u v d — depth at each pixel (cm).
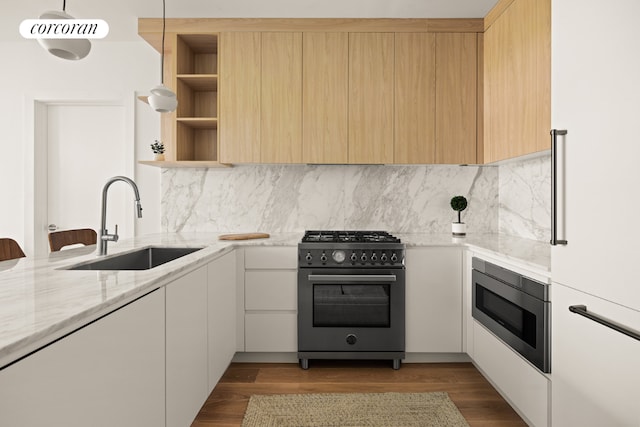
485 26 309
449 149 315
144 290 135
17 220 362
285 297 284
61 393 91
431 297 282
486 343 247
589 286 138
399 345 280
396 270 279
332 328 280
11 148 363
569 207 149
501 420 213
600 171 132
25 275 146
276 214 351
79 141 375
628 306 120
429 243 281
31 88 362
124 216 371
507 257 212
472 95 315
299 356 281
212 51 349
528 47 239
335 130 315
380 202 349
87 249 233
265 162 316
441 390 248
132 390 125
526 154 244
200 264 198
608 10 128
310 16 315
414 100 315
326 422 211
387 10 305
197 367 193
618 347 125
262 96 315
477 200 349
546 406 174
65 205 375
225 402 233
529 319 188
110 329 112
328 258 279
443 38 315
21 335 80
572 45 146
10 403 76
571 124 148
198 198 352
